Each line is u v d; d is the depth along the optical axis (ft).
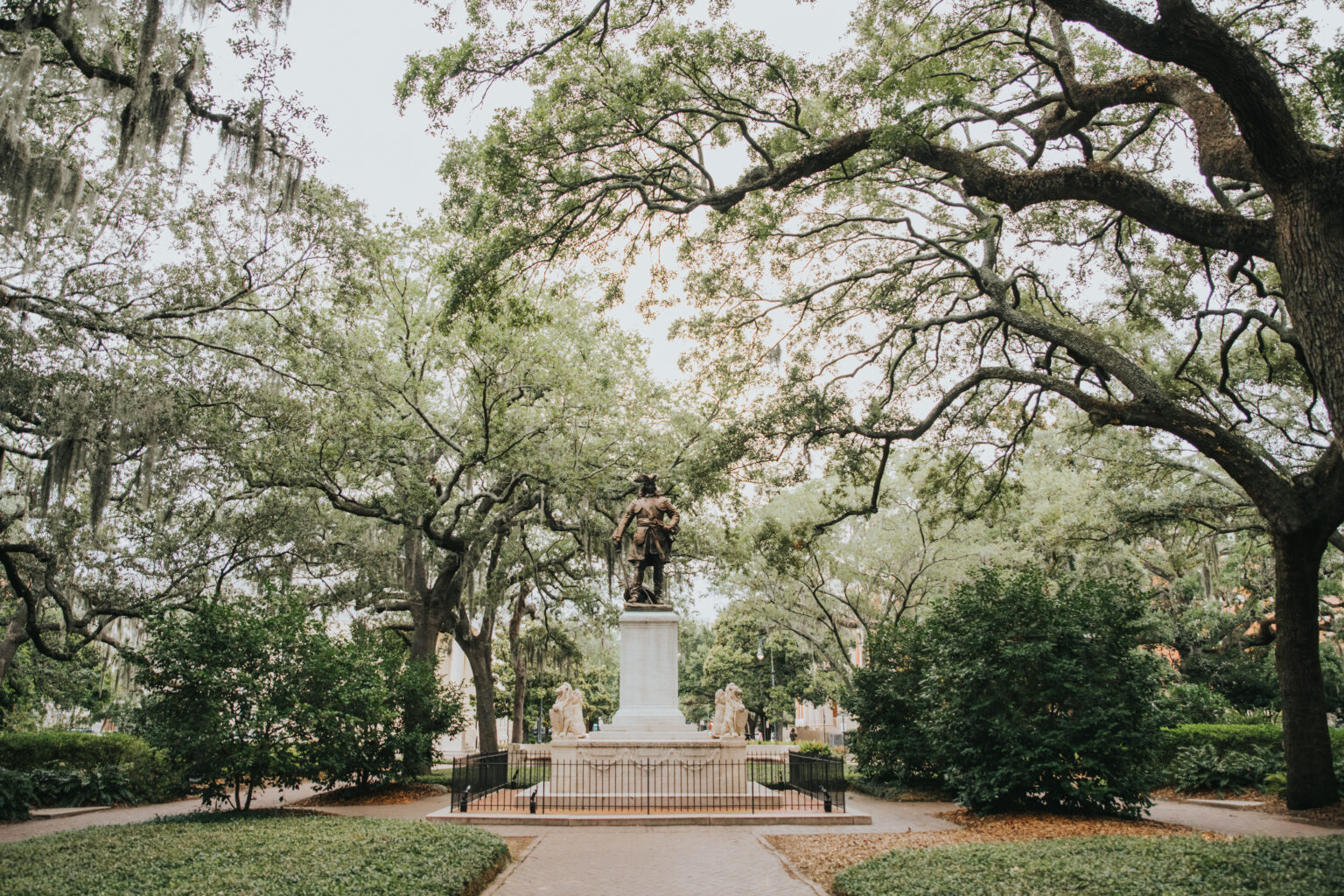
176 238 58.65
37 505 58.95
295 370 65.10
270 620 49.70
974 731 50.90
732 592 109.19
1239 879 25.85
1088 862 29.32
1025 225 66.44
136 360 57.11
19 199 41.34
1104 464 84.94
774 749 120.98
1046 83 59.26
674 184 53.06
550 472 74.02
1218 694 100.12
